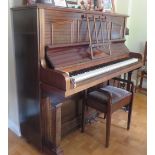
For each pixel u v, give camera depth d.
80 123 2.29
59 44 1.71
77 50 1.90
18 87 1.94
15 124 2.16
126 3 3.15
